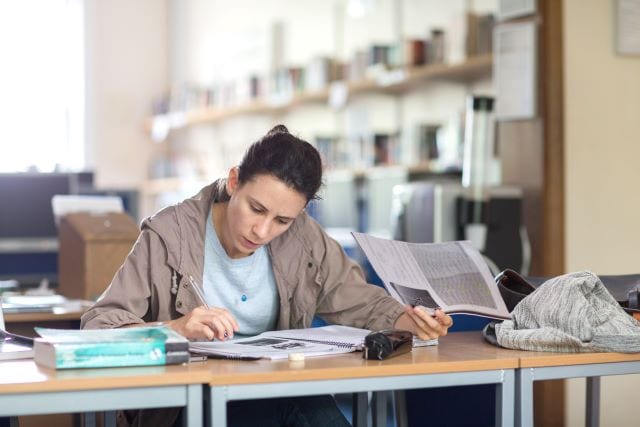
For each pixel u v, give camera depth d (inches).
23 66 362.6
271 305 96.7
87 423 90.7
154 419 85.5
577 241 158.1
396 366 74.5
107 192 227.0
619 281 102.3
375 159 256.1
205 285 93.2
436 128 238.5
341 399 135.1
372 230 243.0
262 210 85.3
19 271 207.8
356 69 266.1
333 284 97.7
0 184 206.7
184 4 384.2
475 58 216.4
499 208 155.3
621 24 160.7
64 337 72.7
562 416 152.9
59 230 159.5
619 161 161.6
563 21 156.9
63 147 369.1
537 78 156.5
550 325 85.9
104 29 378.9
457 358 79.2
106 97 378.9
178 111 369.4
